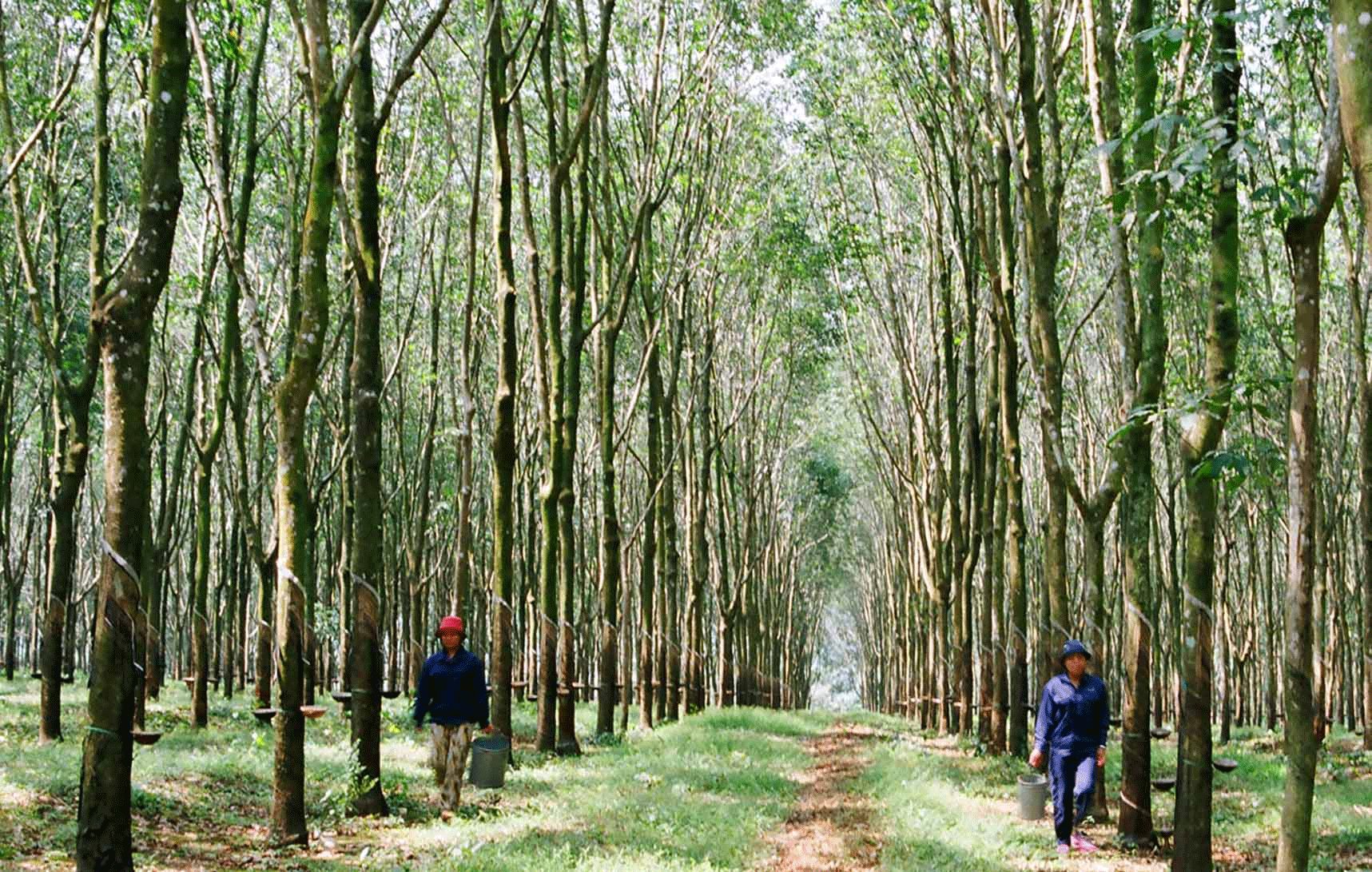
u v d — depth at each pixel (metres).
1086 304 24.92
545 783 14.27
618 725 24.92
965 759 18.83
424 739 17.91
